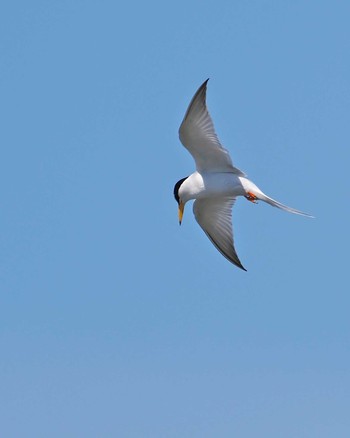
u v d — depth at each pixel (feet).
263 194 54.95
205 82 51.78
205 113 52.90
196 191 55.83
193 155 55.57
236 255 60.29
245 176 55.72
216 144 54.24
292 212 54.19
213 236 61.16
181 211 56.95
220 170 55.83
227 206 60.18
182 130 53.57
